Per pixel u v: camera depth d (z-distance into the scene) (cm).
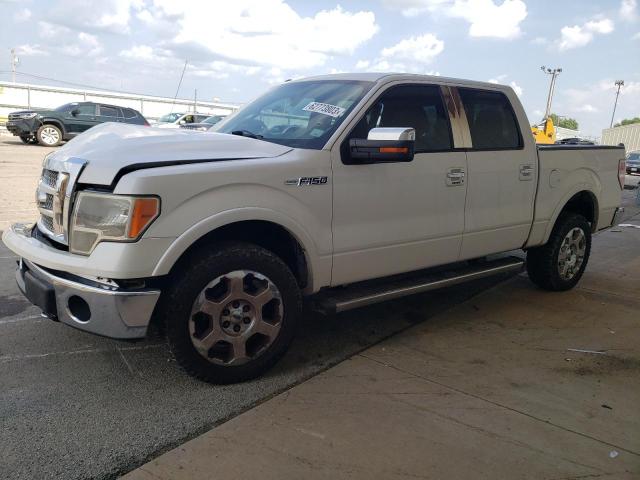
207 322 338
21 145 2161
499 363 402
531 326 480
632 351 431
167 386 349
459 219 456
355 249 392
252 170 337
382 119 408
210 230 323
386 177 400
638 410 341
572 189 562
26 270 368
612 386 371
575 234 579
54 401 327
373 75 431
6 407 318
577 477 274
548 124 2611
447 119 452
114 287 311
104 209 307
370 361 398
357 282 435
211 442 291
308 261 370
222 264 332
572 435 310
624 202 1525
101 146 342
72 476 260
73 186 321
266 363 361
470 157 459
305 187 359
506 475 273
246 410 325
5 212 859
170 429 302
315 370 382
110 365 375
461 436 305
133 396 335
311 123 399
